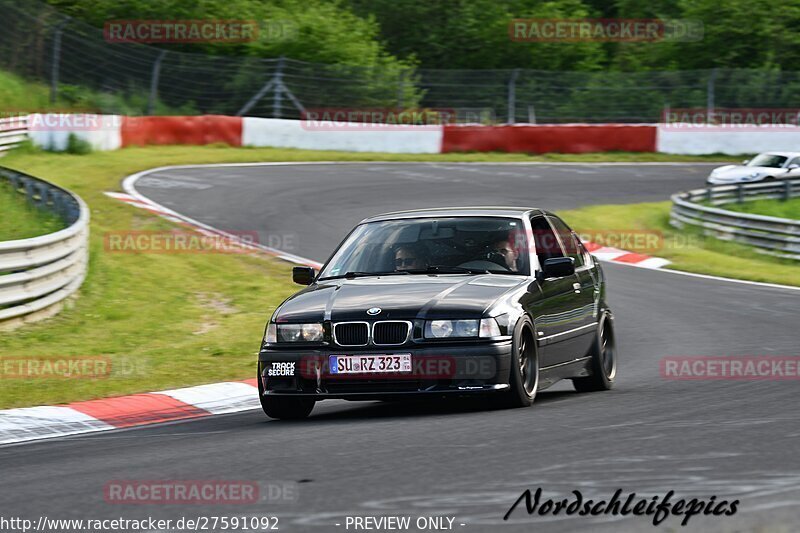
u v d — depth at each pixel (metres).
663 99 85.56
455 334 14.80
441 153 73.44
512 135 75.06
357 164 65.19
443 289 15.52
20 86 70.75
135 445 14.29
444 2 102.81
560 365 17.22
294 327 15.34
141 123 64.50
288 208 48.97
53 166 53.59
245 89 77.31
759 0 103.31
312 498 9.68
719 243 48.59
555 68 102.75
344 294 15.74
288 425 15.32
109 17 83.44
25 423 17.38
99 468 12.25
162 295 31.77
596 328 18.89
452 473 10.58
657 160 76.56
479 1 103.06
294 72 79.19
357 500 9.50
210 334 27.02
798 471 10.26
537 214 18.39
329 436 13.59
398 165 66.12
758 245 47.25
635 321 30.06
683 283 38.03
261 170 59.69
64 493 10.70
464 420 14.34
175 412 18.69
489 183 60.91
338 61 85.00
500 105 82.38
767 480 9.86
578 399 17.11
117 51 75.19
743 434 12.54
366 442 12.84
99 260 35.03
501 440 12.46
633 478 10.07
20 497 10.63
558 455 11.38
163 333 27.12
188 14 84.50
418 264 16.83
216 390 20.55
